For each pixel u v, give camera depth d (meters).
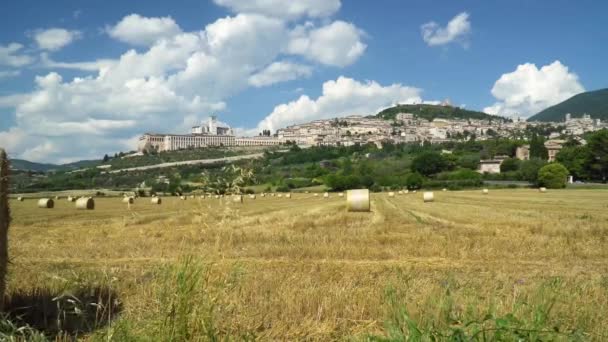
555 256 14.31
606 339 6.07
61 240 19.25
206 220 6.58
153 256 14.70
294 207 42.16
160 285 6.57
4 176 8.11
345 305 7.93
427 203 48.78
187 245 15.38
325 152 180.75
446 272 11.67
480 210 36.34
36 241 19.02
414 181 107.94
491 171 135.25
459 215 30.47
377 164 137.38
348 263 13.06
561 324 6.41
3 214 8.08
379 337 5.87
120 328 6.16
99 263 13.51
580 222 23.83
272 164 158.00
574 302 7.24
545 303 6.89
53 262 13.84
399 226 22.95
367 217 28.67
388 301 7.62
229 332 6.28
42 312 7.98
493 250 15.10
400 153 168.88
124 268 12.21
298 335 6.89
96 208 44.28
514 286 8.83
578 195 67.81
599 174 107.44
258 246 15.68
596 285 9.09
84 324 7.36
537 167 107.19
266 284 9.26
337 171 135.25
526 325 5.62
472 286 9.38
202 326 5.74
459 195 71.44
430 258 14.09
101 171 131.50
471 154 157.12
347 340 6.45
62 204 53.53
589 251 14.70
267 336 6.79
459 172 119.25
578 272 11.81
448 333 5.93
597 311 6.95
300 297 8.17
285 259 13.81
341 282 9.68
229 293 7.25
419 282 9.38
